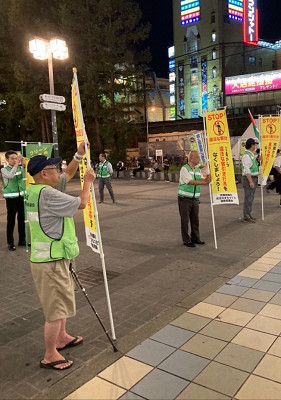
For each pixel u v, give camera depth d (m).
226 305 4.11
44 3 28.44
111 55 28.14
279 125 8.50
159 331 3.59
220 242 6.88
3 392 2.76
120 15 28.33
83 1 27.66
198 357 3.12
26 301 4.47
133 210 10.96
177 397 2.63
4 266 5.88
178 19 56.84
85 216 3.78
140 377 2.88
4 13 29.94
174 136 38.12
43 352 3.32
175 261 5.83
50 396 2.70
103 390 2.74
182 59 56.69
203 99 54.03
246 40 53.25
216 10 52.22
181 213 6.59
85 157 3.29
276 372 2.87
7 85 32.31
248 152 8.30
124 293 4.60
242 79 44.59
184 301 4.28
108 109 28.50
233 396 2.62
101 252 3.42
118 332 3.61
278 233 7.42
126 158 31.03
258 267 5.37
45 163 2.91
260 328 3.56
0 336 3.62
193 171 6.51
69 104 28.28
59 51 13.59
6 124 34.59
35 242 2.90
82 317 3.96
